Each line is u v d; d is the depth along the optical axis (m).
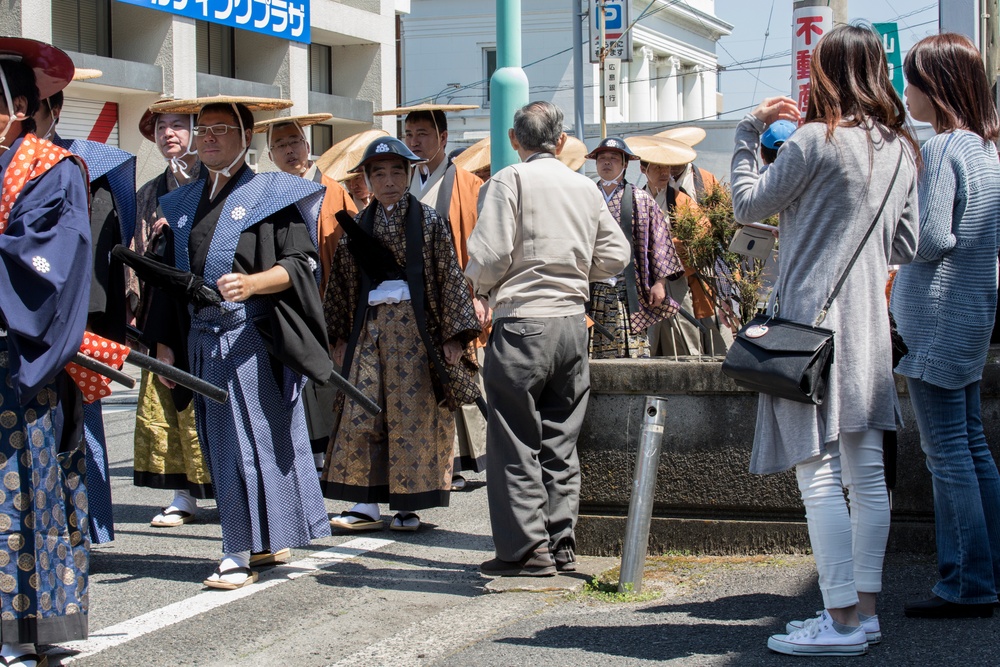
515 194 4.66
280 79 23.77
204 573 5.01
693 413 4.84
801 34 5.55
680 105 47.59
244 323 4.70
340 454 5.60
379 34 26.75
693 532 4.86
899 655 3.55
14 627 3.44
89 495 4.97
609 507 4.98
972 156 3.85
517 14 6.08
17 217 3.41
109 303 4.50
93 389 3.73
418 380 5.44
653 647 3.74
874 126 3.52
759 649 3.66
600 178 6.88
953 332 3.85
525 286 4.65
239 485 4.73
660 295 6.73
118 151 4.68
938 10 6.77
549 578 4.64
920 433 4.00
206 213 4.74
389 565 5.09
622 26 19.56
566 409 4.79
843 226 3.48
